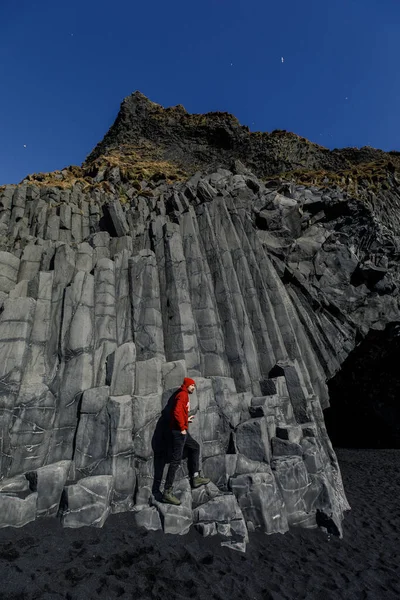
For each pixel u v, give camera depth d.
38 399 6.45
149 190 22.45
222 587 4.24
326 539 6.33
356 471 16.81
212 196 14.97
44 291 7.99
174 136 41.81
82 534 4.85
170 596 3.86
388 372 23.41
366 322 15.59
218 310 10.44
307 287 14.19
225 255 11.76
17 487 5.30
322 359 12.87
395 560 6.10
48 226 16.48
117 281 9.30
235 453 6.95
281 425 7.75
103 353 7.52
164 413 6.42
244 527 5.45
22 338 6.82
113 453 5.91
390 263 17.86
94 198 20.48
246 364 9.55
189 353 8.68
